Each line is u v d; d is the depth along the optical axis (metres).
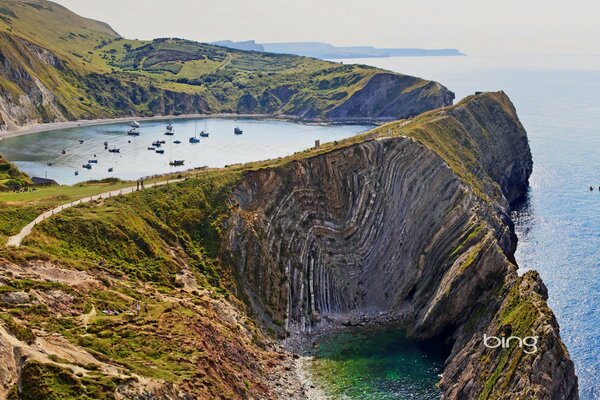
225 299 100.38
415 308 112.19
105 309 76.19
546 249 140.88
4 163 150.62
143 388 59.56
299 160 128.88
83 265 86.69
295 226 121.00
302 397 83.38
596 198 183.50
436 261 114.12
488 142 184.38
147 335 73.69
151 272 95.75
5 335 55.56
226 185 120.19
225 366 79.12
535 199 184.38
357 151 132.00
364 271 121.12
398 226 123.31
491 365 80.88
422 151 127.44
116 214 103.38
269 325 104.00
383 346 99.88
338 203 127.44
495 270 99.25
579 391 87.69
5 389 51.09
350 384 87.56
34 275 76.06
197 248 109.06
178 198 116.12
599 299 114.50
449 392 83.81
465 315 100.88
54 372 54.56
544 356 75.56
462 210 116.38
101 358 63.00
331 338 103.00
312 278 116.19
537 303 85.12
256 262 110.81
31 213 99.38
